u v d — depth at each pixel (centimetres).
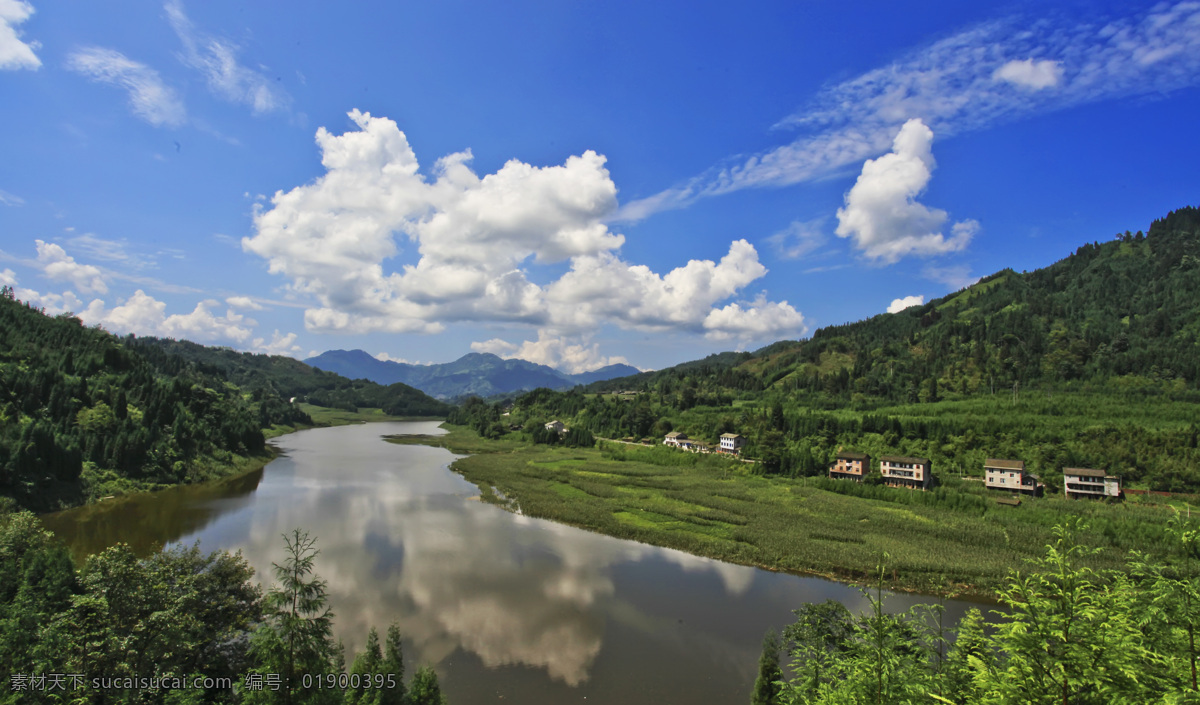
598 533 8925
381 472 14375
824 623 4278
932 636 2836
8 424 10050
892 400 19612
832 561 7400
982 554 7738
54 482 9525
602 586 6638
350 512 9675
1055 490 11262
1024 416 14288
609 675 4741
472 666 4791
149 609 3503
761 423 16612
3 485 8769
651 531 8838
